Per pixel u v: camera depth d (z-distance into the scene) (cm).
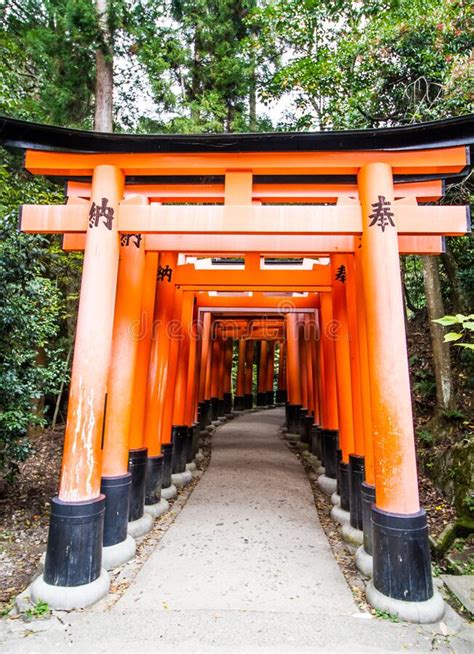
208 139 362
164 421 643
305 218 374
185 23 1109
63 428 1155
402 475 325
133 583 356
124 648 263
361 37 718
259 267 673
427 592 307
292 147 369
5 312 536
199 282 675
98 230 372
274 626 288
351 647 265
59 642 270
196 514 540
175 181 414
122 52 1004
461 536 480
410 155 369
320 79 764
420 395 789
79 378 352
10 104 666
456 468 575
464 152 365
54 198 773
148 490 545
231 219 376
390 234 355
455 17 651
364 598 332
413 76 702
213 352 1402
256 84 1170
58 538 326
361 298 450
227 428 1288
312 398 993
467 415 658
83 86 1003
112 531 401
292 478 733
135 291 453
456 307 770
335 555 426
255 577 368
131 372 437
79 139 373
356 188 412
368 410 424
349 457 477
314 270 669
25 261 568
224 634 278
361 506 456
